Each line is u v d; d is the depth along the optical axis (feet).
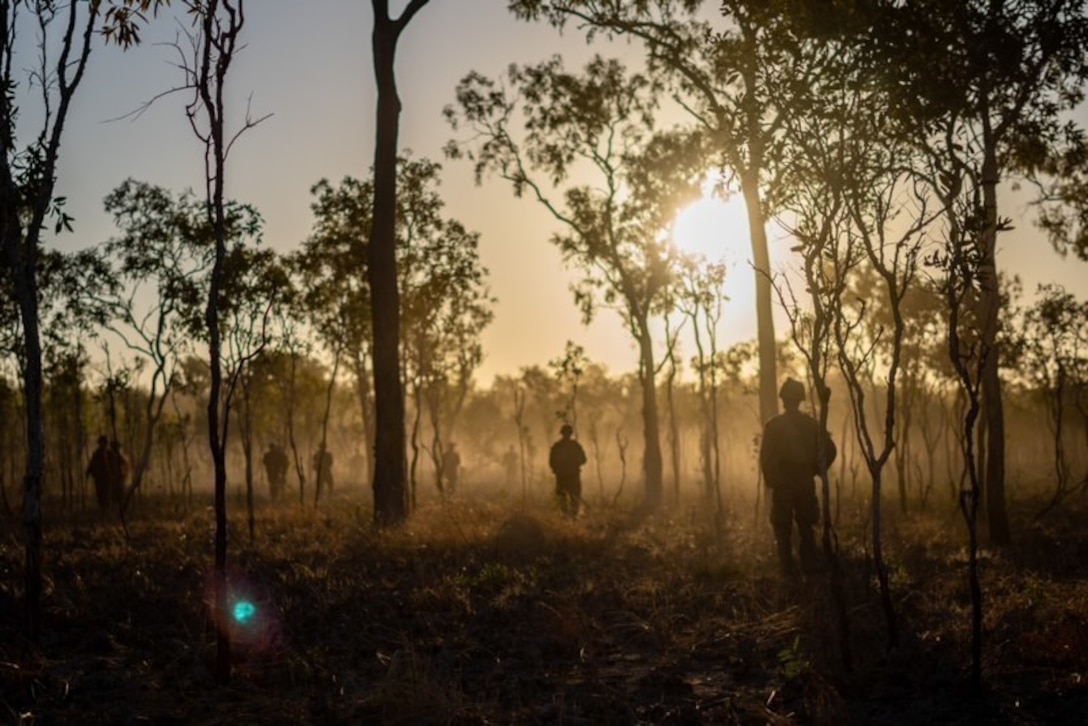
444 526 50.65
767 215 24.13
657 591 33.27
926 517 58.23
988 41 26.05
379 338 64.23
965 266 21.24
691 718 19.51
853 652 23.39
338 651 25.18
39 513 25.38
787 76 23.61
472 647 25.66
